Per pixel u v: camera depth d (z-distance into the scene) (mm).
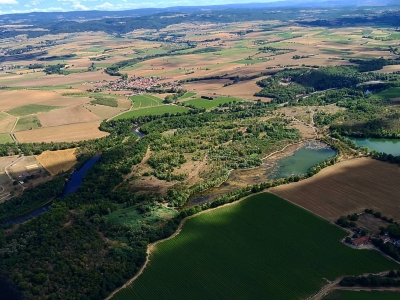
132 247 151750
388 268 133750
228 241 152625
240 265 138875
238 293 126250
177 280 133875
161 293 128875
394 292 123375
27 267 141375
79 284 133250
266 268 136500
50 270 140375
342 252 142500
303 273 133375
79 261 144000
